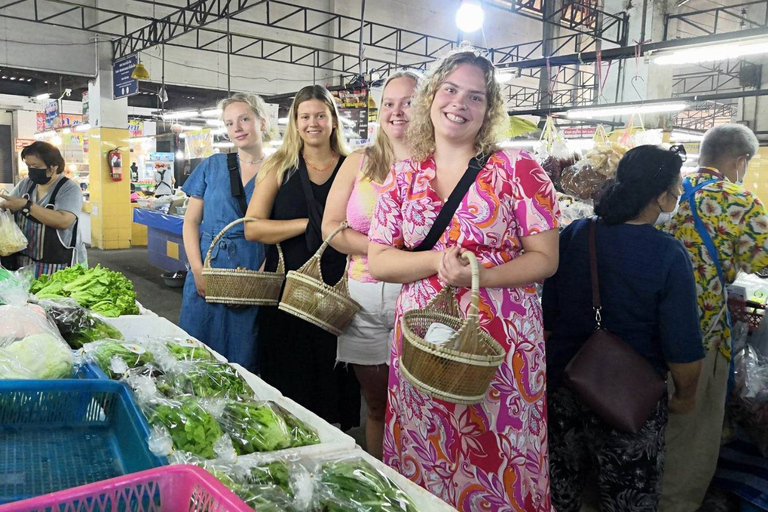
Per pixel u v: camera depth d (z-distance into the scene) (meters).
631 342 1.90
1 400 1.17
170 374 1.52
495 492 1.54
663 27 9.80
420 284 1.58
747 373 2.48
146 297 7.14
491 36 17.19
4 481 1.02
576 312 1.98
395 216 1.63
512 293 1.50
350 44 15.16
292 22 14.36
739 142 2.37
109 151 11.54
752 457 2.48
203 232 2.73
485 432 1.52
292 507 1.06
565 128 10.96
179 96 16.31
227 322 2.62
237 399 1.51
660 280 1.82
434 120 1.55
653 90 9.51
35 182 3.45
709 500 2.47
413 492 1.17
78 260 3.57
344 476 1.14
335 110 2.53
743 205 2.23
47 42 11.03
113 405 1.28
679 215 2.33
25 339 1.48
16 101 17.64
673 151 1.91
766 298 2.65
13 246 3.15
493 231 1.49
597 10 10.75
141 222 8.74
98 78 11.48
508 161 1.50
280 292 2.47
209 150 10.91
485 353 1.33
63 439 1.20
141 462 1.09
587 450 2.03
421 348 1.30
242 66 13.95
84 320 1.94
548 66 5.39
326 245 2.17
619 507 1.88
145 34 12.21
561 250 2.05
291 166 2.49
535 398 1.55
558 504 2.07
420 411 1.60
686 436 2.36
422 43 16.16
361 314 2.23
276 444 1.28
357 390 2.74
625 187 1.87
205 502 0.83
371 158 2.15
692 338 1.82
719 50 4.17
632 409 1.71
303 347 2.58
